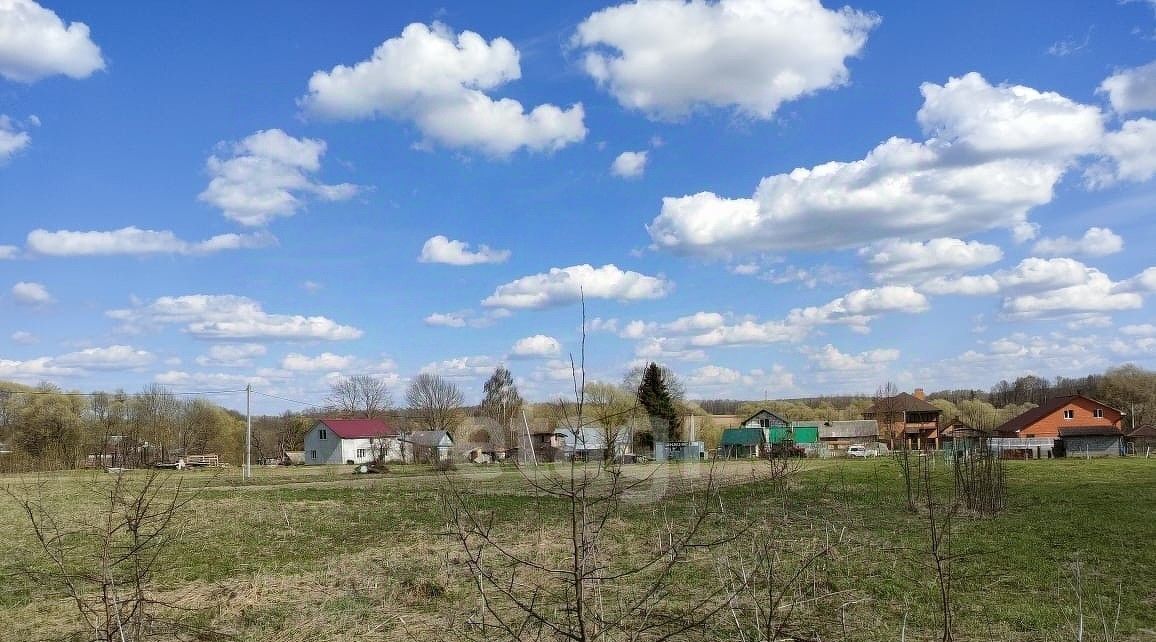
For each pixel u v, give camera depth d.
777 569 8.69
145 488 6.09
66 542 14.98
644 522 14.73
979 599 9.95
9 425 50.78
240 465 66.44
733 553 9.49
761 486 17.97
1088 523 17.16
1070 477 33.34
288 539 16.44
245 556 14.18
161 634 8.19
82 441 48.12
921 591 10.27
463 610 9.27
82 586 11.03
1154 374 85.62
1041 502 21.98
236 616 9.29
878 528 16.17
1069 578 11.16
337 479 42.97
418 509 22.44
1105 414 68.31
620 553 12.35
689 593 9.70
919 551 13.22
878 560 12.26
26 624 9.15
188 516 19.27
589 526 4.51
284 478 44.91
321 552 14.70
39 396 51.44
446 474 6.46
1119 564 12.31
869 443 75.00
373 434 79.88
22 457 37.09
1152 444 68.62
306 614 9.32
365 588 10.70
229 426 66.88
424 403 78.94
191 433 61.47
